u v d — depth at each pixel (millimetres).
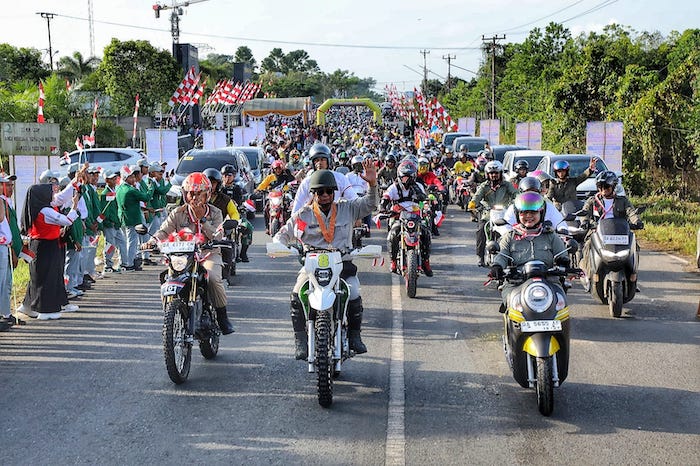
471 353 8797
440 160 26266
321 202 7402
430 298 11773
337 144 42438
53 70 64500
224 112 58875
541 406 6695
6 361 8711
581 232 12023
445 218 22172
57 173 11719
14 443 6328
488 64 67938
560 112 33125
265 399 7328
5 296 10234
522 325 6785
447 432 6438
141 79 53438
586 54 33656
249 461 5910
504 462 5844
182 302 7762
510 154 22344
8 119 36125
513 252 7816
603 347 8992
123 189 14492
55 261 10727
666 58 39062
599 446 6121
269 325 10219
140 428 6621
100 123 40812
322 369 6855
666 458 5887
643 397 7258
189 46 60562
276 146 36906
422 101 48594
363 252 7441
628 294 10633
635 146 25781
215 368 8352
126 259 14727
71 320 10672
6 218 10109
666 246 16594
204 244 8188
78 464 5910
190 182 8234
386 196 12070
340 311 7215
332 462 5871
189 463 5891
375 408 7031
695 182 24688
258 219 22516
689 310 10789
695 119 23234
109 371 8297
